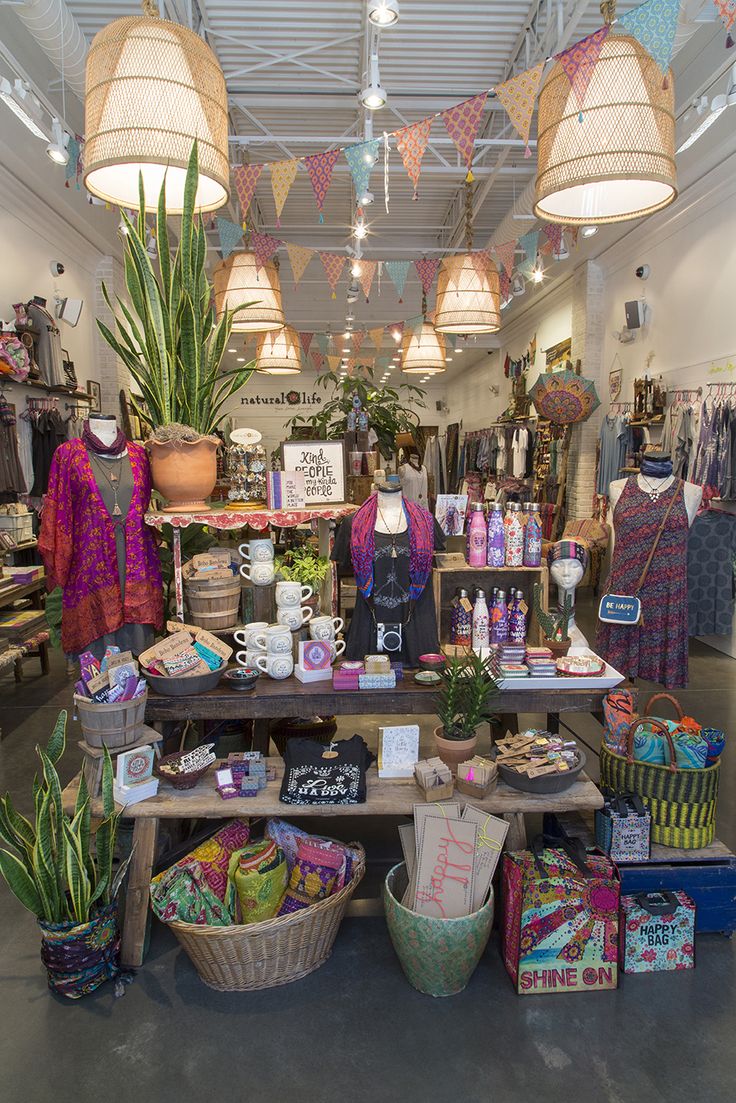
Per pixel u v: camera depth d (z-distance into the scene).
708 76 4.94
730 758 3.70
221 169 2.47
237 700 2.41
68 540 2.65
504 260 5.14
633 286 7.59
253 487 2.90
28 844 2.10
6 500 5.63
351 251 7.55
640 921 2.12
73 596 2.68
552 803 2.21
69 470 2.63
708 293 6.05
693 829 2.30
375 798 2.25
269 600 2.85
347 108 6.38
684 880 2.24
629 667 3.82
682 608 3.71
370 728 4.26
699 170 5.75
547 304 10.45
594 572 8.20
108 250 8.20
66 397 7.28
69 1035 1.92
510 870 2.14
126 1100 1.72
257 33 5.28
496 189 8.09
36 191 6.29
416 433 9.78
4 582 4.92
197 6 4.92
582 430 8.82
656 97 2.23
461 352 14.35
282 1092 1.74
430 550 2.68
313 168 3.48
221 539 4.73
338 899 2.10
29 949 2.30
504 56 5.49
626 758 2.38
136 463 2.74
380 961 2.21
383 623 2.72
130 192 2.92
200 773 2.35
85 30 5.08
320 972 2.16
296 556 2.96
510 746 2.44
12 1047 1.89
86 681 2.24
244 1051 1.86
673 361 6.71
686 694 4.78
